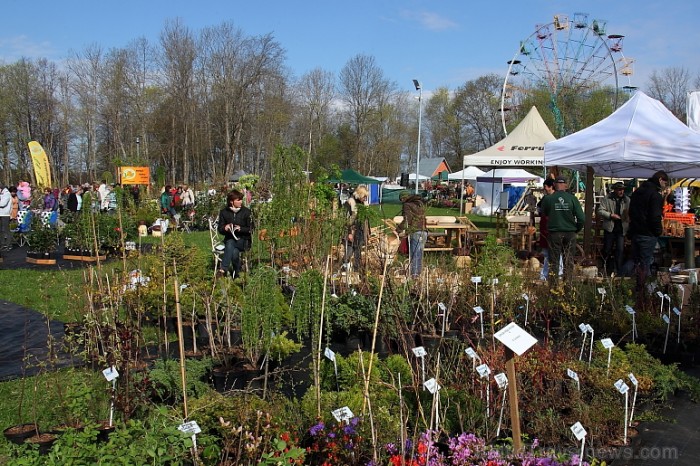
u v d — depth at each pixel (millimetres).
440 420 3891
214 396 3889
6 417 4312
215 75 53938
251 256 9055
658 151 9578
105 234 13148
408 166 69125
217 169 60156
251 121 53875
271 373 4566
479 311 5691
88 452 2955
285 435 3303
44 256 13188
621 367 4758
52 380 4625
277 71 53562
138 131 52688
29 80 51750
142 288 6457
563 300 6691
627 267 9844
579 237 14797
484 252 6891
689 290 7129
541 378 4367
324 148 51438
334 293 6992
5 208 15680
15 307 8227
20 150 51281
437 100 66250
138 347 5027
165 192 20219
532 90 38594
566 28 32438
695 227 11898
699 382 5105
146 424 3775
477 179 30938
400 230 9336
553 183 9586
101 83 51938
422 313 6438
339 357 4715
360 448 3377
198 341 6109
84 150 55438
